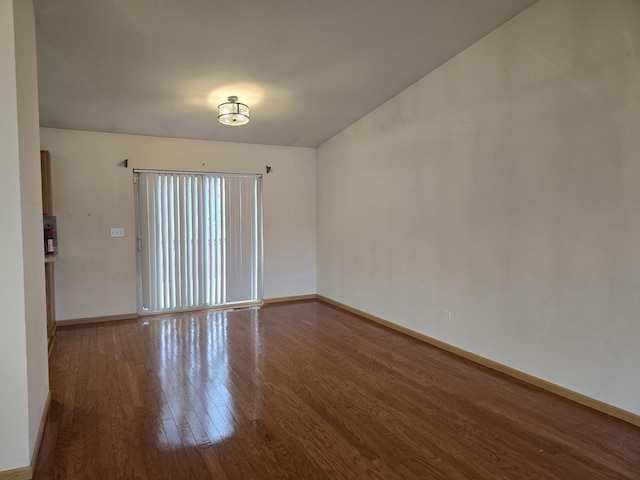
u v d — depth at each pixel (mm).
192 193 5496
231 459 2203
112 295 5074
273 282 6125
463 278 3770
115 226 5051
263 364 3607
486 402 2889
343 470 2111
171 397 2943
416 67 3924
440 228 4008
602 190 2695
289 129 5402
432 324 4141
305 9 2930
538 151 3082
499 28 3328
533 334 3164
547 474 2092
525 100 3158
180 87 3994
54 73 3572
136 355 3828
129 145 5098
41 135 4652
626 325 2598
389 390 3082
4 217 1987
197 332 4582
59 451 2270
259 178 5980
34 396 2232
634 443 2371
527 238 3186
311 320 5133
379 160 4855
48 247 4285
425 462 2186
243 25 3064
